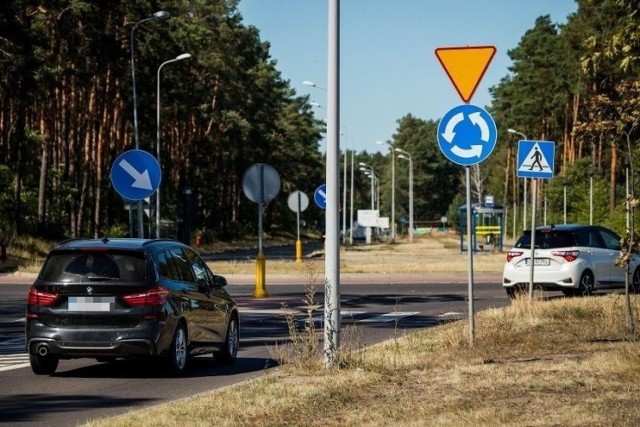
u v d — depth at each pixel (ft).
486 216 291.58
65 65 189.16
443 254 235.81
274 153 377.30
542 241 91.86
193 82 263.90
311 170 492.13
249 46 298.56
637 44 50.72
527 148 72.54
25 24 166.61
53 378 48.11
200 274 53.31
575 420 32.14
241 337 66.95
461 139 51.72
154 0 210.38
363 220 353.31
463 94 51.21
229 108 295.69
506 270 92.89
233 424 33.35
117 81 214.90
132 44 160.25
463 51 50.96
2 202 192.13
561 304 73.15
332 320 45.75
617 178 274.98
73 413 38.01
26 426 35.14
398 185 650.02
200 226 315.99
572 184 284.41
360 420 33.73
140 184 71.87
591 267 91.45
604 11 240.12
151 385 45.73
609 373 43.34
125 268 47.67
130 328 47.01
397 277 132.46
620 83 56.75
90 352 47.01
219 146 303.27
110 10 195.00
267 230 438.40
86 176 211.61
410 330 69.21
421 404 36.65
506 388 39.88
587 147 301.02
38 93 169.99
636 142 57.67
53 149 218.59
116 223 259.80
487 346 54.29
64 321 47.34
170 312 47.85
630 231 54.65
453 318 76.64
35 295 47.85
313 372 44.93
